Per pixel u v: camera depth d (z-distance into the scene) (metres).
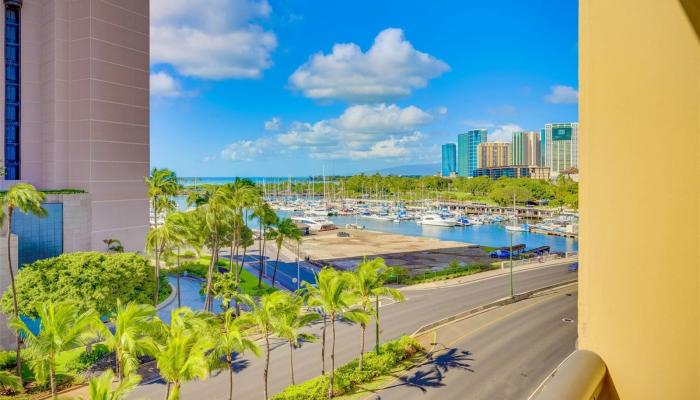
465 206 178.62
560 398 1.38
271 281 61.31
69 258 34.75
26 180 55.47
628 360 1.68
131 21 59.22
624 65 1.69
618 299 1.71
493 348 34.53
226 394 27.27
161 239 41.50
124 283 34.41
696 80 1.55
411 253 87.25
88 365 30.14
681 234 1.57
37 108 56.47
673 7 1.59
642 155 1.65
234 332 22.45
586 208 1.81
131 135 58.97
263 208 57.47
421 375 29.36
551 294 52.84
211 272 45.38
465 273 65.44
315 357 33.12
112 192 56.53
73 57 55.38
